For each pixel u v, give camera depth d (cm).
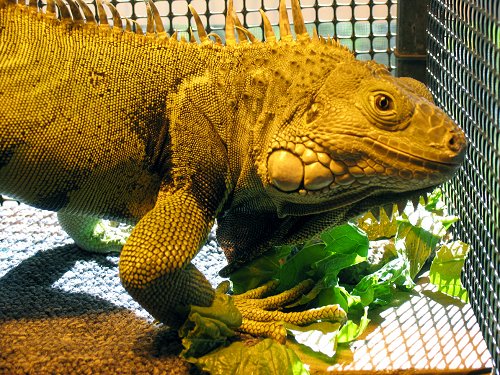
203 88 40
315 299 41
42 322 41
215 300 38
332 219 40
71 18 41
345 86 36
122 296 44
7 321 41
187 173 39
